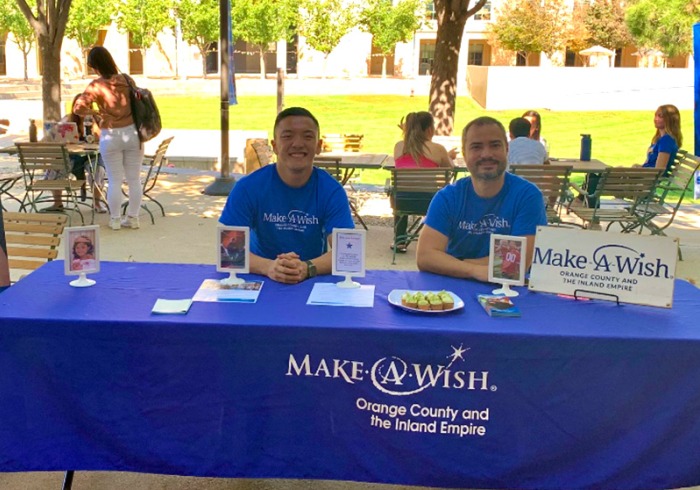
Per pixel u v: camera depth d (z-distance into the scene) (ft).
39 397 8.71
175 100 94.32
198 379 8.66
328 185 11.55
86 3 107.65
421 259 11.14
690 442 8.42
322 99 96.99
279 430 8.73
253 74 132.87
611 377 8.33
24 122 60.59
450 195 11.48
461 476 8.66
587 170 23.61
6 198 31.22
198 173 39.70
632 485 8.55
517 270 9.75
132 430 8.80
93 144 27.84
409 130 23.15
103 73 24.61
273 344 8.50
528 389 8.43
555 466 8.59
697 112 29.78
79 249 10.02
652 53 113.29
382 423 8.63
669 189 23.71
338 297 9.55
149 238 24.82
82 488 10.18
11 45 120.57
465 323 8.64
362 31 119.75
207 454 8.82
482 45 137.80
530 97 94.02
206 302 9.29
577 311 9.14
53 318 8.56
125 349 8.60
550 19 110.11
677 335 8.30
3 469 8.80
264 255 11.62
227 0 32.63
